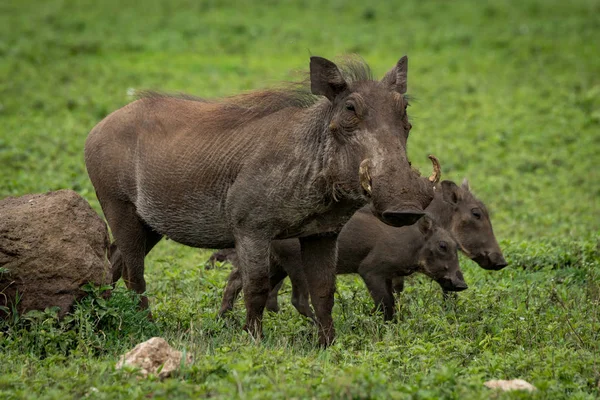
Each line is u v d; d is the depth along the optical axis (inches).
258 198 985.5
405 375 826.8
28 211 975.6
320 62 944.9
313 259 1034.1
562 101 2822.3
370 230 1251.8
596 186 2041.1
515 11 4384.8
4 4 4399.6
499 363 861.8
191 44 3722.9
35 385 766.5
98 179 1126.4
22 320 944.3
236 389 733.3
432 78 3174.2
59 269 958.4
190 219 1055.6
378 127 903.1
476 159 2271.2
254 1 4633.4
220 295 1224.2
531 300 1160.8
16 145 2166.6
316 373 795.4
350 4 4576.8
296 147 973.2
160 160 1065.5
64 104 2672.2
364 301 1217.4
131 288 1124.5
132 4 4495.6
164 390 729.6
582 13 4338.1
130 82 3002.0
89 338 912.3
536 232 1657.2
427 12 4375.0
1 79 2940.5
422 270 1248.2
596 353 912.9
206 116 1074.1
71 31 3870.6
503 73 3257.9
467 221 1337.4
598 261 1352.1
